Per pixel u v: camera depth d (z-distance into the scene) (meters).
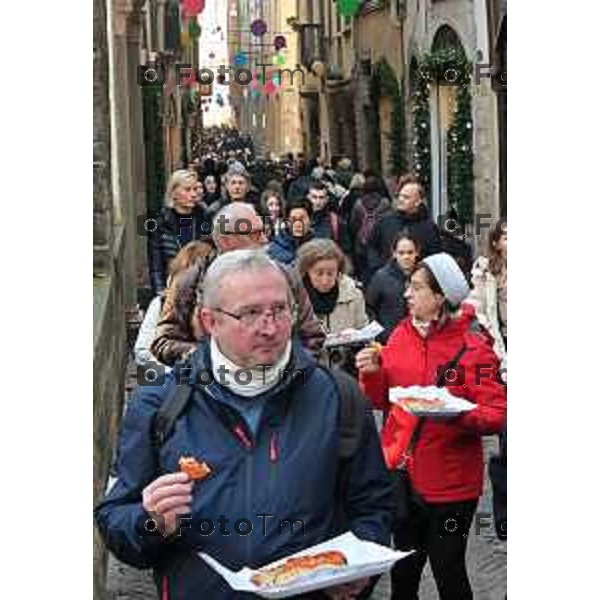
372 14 12.77
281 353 5.34
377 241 9.84
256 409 5.36
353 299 8.62
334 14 12.60
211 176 9.71
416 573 7.62
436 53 11.30
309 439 5.36
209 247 7.08
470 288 7.63
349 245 10.61
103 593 7.99
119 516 5.33
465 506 7.39
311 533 5.36
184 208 8.30
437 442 7.31
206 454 5.33
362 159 13.01
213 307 5.33
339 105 13.05
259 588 5.20
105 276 11.78
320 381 5.42
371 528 5.43
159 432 5.38
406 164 12.78
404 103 12.90
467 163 10.65
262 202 9.16
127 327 14.35
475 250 9.02
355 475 5.44
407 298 7.34
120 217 14.52
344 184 12.21
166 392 5.41
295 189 10.86
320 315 8.59
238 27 11.21
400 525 7.47
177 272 6.89
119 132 14.57
